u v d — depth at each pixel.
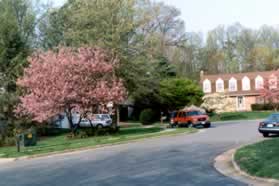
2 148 27.53
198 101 55.25
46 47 44.41
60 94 30.73
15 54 39.66
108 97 31.91
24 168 16.33
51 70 31.59
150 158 16.81
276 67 81.81
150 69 36.50
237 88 70.00
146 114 51.31
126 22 34.91
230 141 22.28
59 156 20.42
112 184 11.42
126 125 50.50
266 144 17.38
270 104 62.66
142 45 36.31
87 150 22.55
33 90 32.12
